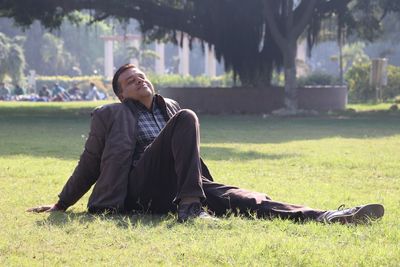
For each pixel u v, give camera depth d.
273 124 22.56
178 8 31.70
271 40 30.25
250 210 5.44
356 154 12.30
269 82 31.17
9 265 4.04
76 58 108.12
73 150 12.66
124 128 5.69
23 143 14.29
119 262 4.10
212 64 83.44
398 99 41.88
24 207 6.26
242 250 4.30
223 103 30.97
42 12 29.16
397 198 7.13
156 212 5.71
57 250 4.42
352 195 7.30
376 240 4.68
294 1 29.84
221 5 29.20
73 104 39.47
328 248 4.40
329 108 31.86
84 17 33.78
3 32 100.81
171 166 5.55
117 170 5.63
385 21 49.47
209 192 5.58
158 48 94.31
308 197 7.09
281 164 10.57
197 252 4.30
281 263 4.03
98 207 5.66
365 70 44.25
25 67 97.12
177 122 5.41
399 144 14.73
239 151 12.78
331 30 32.19
